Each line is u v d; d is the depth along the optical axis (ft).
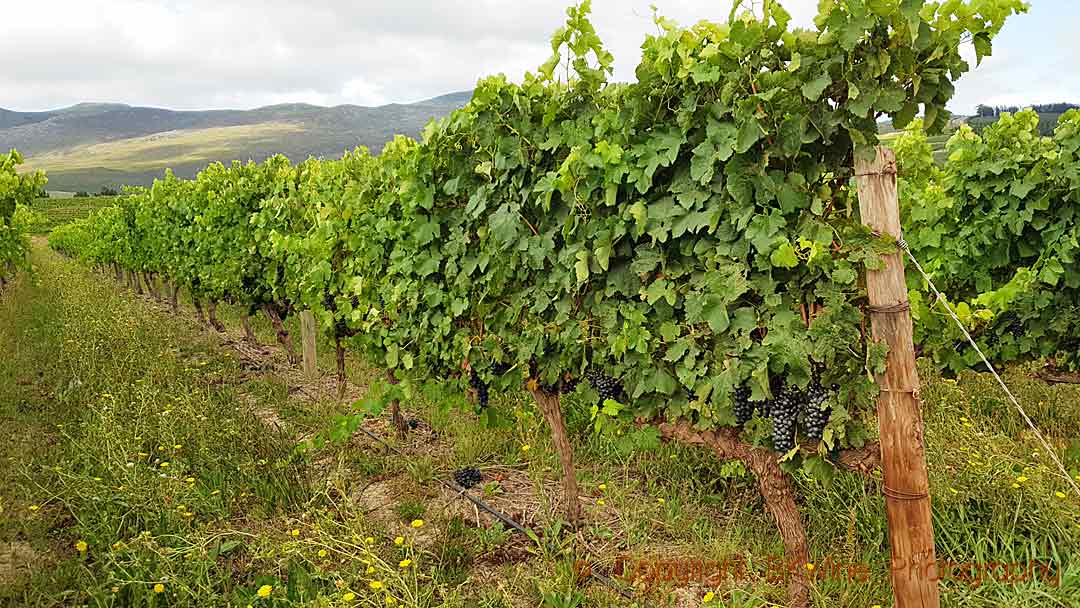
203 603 11.71
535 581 12.45
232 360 29.37
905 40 8.35
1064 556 11.97
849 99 8.66
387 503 16.03
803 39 8.88
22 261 43.93
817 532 13.38
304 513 14.39
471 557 13.57
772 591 11.78
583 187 11.77
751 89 9.46
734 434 11.68
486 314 14.78
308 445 18.63
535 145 12.96
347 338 20.58
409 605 11.19
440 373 17.49
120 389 21.36
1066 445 17.12
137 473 15.46
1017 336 17.70
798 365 9.51
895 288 8.98
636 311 11.73
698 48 10.00
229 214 30.48
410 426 21.21
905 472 9.21
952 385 19.17
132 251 51.83
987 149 19.06
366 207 18.76
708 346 10.84
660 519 14.67
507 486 16.81
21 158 36.94
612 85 12.49
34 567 12.88
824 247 9.21
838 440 10.11
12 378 25.03
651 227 10.96
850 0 8.27
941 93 8.67
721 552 13.00
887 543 13.00
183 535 13.39
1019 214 18.45
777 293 9.96
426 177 15.05
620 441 12.96
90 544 13.53
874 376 9.22
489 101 13.24
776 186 9.52
